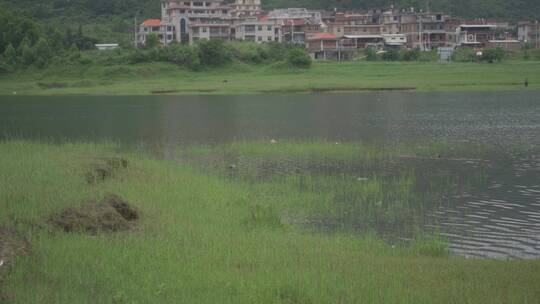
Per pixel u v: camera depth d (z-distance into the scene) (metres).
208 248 16.80
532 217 24.19
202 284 13.83
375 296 13.37
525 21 199.62
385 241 20.86
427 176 31.97
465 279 14.91
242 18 166.88
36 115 64.88
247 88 97.00
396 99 79.00
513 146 41.22
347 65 122.75
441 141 43.66
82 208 18.88
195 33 158.88
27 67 120.00
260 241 18.09
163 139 46.66
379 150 39.97
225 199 24.92
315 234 21.12
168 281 13.98
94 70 116.88
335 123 55.31
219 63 122.00
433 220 23.78
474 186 29.64
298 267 15.34
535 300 13.45
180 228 19.22
